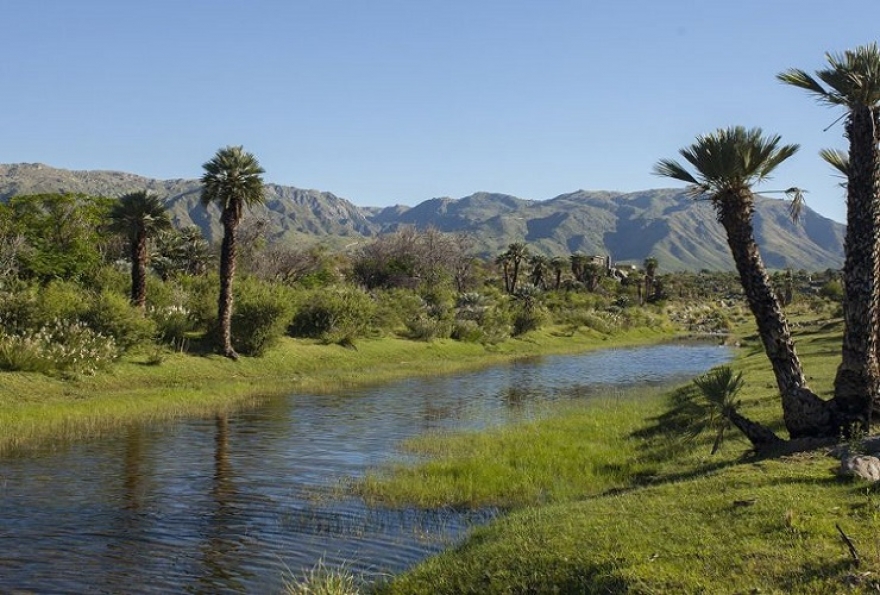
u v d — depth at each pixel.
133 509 13.32
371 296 57.66
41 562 10.47
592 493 13.48
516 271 95.00
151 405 25.72
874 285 13.53
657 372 42.66
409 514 12.95
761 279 14.22
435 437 20.61
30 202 50.38
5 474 15.97
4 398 24.59
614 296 118.12
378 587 9.09
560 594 7.57
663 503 9.94
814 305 91.12
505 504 13.38
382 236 85.38
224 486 15.12
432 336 53.25
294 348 41.41
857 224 13.69
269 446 19.56
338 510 13.26
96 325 31.33
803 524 8.15
